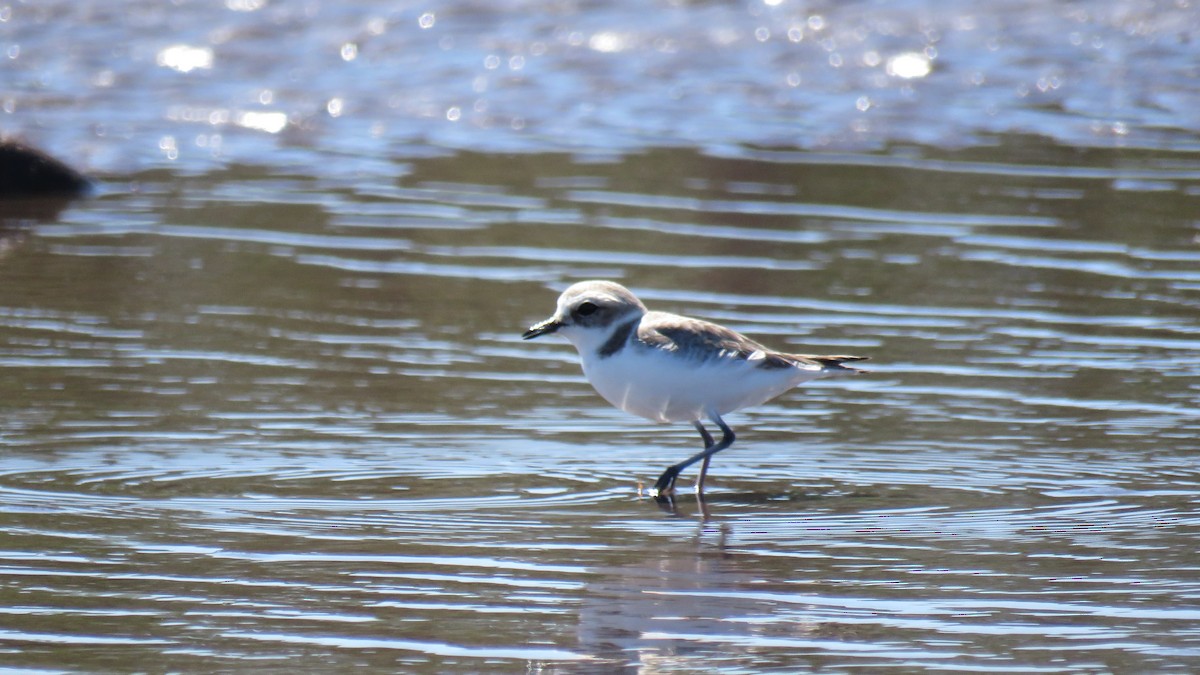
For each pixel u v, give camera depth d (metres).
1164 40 24.53
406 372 13.38
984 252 17.03
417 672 7.76
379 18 26.69
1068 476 10.95
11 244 17.31
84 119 22.58
